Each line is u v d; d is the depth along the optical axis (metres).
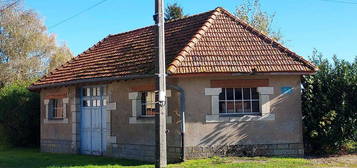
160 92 12.17
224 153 14.45
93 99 17.84
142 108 15.83
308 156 14.82
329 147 15.39
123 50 18.23
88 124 18.05
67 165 14.46
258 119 14.67
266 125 14.71
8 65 36.38
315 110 15.30
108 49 19.50
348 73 15.56
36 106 22.48
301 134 14.91
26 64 36.94
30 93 22.36
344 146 16.03
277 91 14.83
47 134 20.02
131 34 19.94
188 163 13.34
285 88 14.89
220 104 14.67
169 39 16.94
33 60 37.44
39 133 22.75
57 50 40.12
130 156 15.90
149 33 18.59
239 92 14.85
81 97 18.44
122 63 16.83
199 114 14.40
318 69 15.05
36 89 20.30
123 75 15.54
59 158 16.72
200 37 15.53
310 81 15.44
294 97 14.95
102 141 17.31
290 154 14.78
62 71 19.75
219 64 14.43
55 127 19.53
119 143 16.36
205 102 14.48
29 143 22.75
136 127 15.70
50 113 20.00
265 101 14.72
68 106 18.77
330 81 15.52
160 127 12.16
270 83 14.80
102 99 17.39
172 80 14.43
